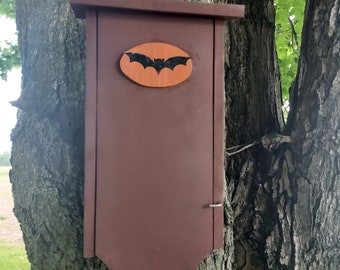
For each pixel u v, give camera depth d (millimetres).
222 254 1637
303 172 1830
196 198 1229
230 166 2049
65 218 1455
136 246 1188
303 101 1851
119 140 1186
